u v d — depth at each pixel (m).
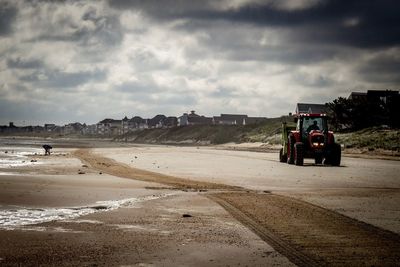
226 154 41.25
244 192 13.45
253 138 85.00
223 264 5.77
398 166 24.50
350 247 6.66
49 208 10.28
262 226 8.20
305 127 25.39
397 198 12.08
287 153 27.25
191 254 6.26
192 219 8.92
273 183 16.17
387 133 44.31
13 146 76.81
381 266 5.71
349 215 9.34
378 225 8.32
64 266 5.64
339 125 56.22
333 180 17.20
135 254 6.25
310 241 7.02
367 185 15.55
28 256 6.11
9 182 15.42
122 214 9.52
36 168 22.92
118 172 20.81
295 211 9.83
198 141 132.62
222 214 9.49
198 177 18.44
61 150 53.56
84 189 13.85
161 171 21.53
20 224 8.41
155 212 9.76
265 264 5.77
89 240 7.11
